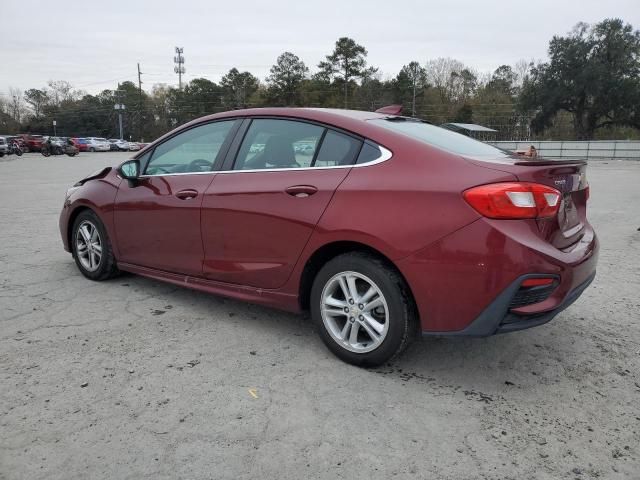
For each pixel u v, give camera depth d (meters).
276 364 3.23
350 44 83.25
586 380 3.10
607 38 61.81
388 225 2.89
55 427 2.52
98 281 4.89
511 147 47.69
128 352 3.36
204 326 3.83
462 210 2.71
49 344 3.46
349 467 2.27
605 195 13.80
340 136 3.28
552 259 2.68
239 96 95.50
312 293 3.32
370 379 3.06
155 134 98.69
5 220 8.52
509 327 2.73
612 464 2.32
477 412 2.73
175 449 2.38
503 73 91.56
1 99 105.81
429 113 82.62
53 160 35.41
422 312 2.87
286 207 3.31
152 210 4.15
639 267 5.74
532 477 2.23
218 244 3.73
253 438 2.47
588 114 65.44
